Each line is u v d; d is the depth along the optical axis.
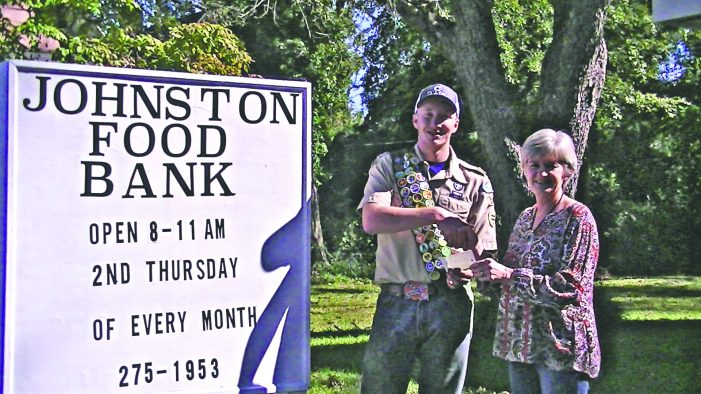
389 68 18.94
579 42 8.10
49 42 8.27
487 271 3.82
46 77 3.28
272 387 3.62
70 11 8.09
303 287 3.68
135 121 3.41
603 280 22.70
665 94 20.03
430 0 8.69
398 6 8.89
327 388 7.73
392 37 17.53
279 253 3.65
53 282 3.28
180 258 3.48
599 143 20.69
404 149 4.25
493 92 8.48
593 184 23.45
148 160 3.43
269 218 3.63
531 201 8.33
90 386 3.33
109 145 3.37
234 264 3.57
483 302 10.70
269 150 3.64
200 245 3.52
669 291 19.17
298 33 20.62
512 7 12.68
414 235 4.08
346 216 26.03
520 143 8.41
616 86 14.81
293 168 3.68
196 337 3.51
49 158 3.28
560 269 3.85
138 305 3.41
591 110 8.36
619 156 22.39
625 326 12.27
